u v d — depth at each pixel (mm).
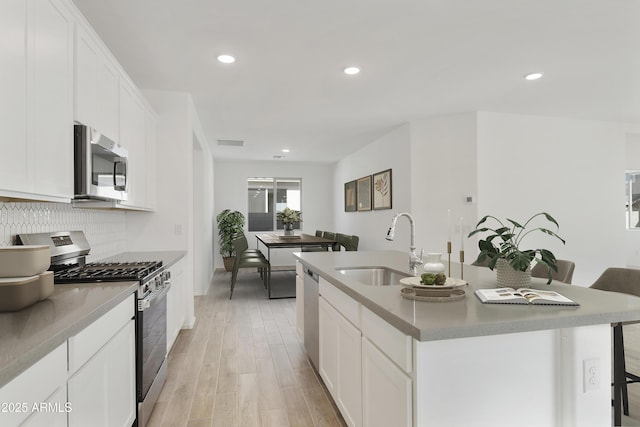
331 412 2164
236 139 5918
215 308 4586
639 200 6148
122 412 1676
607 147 5137
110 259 2953
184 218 3729
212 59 2967
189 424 2035
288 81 3447
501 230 1688
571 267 2359
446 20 2410
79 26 1858
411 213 4793
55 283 1817
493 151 4621
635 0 2201
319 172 8820
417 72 3270
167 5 2201
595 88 3729
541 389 1307
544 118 4840
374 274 2502
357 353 1699
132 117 2834
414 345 1198
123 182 2443
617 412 1977
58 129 1650
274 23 2426
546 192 4859
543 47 2807
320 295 2434
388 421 1362
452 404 1216
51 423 1065
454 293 1514
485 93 3855
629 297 1496
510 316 1231
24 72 1373
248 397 2342
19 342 1000
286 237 6461
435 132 4715
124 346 1702
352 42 2701
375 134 5602
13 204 1820
